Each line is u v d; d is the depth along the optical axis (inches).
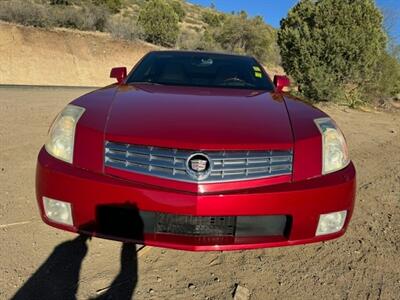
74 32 1056.2
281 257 118.9
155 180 93.5
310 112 116.6
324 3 462.0
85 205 95.9
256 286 104.0
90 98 118.0
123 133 96.0
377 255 121.3
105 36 1107.3
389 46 560.4
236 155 94.0
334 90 465.7
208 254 118.5
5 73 831.1
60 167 98.2
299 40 470.6
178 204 91.7
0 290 95.0
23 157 194.2
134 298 96.0
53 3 1307.8
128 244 119.3
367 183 188.7
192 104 112.9
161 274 106.7
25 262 106.7
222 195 92.0
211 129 97.7
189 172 92.3
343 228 104.3
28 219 129.9
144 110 106.4
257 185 95.0
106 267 107.7
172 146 92.6
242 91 138.8
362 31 454.9
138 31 1192.8
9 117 295.9
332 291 102.8
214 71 159.0
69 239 119.6
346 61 462.0
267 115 109.2
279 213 95.4
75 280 101.0
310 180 98.6
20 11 983.6
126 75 162.7
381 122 394.3
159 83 146.9
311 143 100.3
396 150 265.3
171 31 1256.8
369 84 504.4
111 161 96.0
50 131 106.8
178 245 95.5
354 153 248.8
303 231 98.7
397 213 153.6
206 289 101.6
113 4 1631.4
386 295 101.7
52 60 923.4
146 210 93.6
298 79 477.1
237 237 97.1
